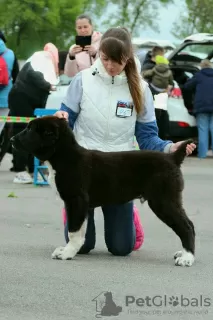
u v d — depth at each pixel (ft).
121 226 38.68
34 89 66.18
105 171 36.76
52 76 65.92
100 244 42.50
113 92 38.42
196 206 55.93
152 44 109.09
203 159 88.22
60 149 36.42
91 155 36.94
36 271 35.42
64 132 36.45
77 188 36.58
